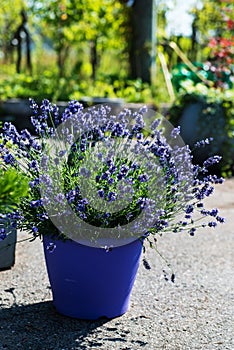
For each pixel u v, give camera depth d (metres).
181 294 3.28
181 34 11.10
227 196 5.82
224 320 2.96
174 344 2.69
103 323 2.86
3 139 2.86
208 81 8.40
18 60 11.23
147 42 9.97
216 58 8.67
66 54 11.12
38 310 2.98
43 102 2.91
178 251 4.06
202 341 2.73
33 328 2.78
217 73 8.20
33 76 10.19
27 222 2.84
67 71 11.53
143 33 10.00
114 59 11.84
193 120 6.89
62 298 2.89
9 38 12.15
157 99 9.09
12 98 8.73
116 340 2.69
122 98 9.02
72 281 2.81
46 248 2.84
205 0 10.66
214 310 3.08
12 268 3.56
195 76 9.09
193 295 3.28
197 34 11.07
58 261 2.80
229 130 6.81
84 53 11.80
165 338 2.74
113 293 2.84
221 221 2.85
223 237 4.45
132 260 2.81
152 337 2.74
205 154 6.93
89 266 2.75
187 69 9.38
